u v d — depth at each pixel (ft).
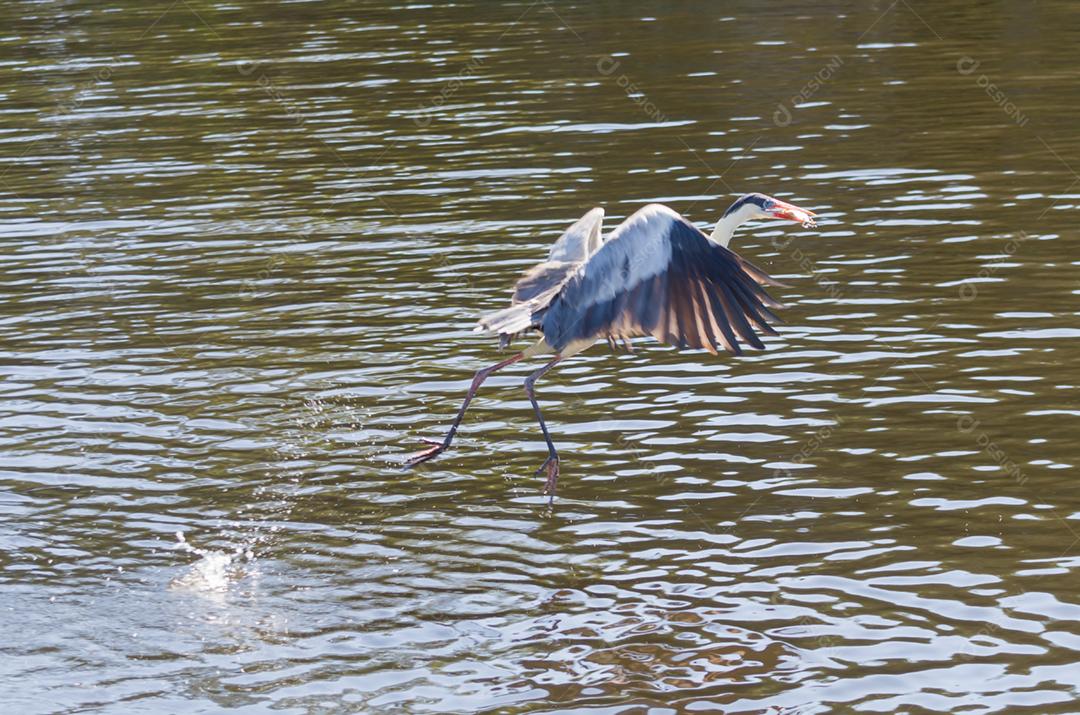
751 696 30.19
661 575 35.86
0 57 117.70
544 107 89.92
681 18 118.62
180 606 35.32
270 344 53.98
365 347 53.31
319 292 59.62
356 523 39.65
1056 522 37.47
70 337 55.52
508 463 43.19
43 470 43.52
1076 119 79.61
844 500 39.42
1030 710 29.25
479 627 33.78
